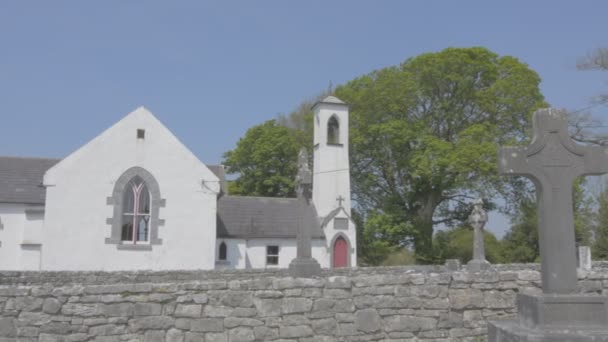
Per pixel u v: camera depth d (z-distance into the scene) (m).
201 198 25.92
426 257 39.44
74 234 23.91
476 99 38.38
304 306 9.41
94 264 23.95
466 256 40.62
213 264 25.55
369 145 41.34
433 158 35.59
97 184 24.55
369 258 43.16
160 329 9.05
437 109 39.72
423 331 9.61
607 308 6.46
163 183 25.45
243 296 9.30
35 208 25.31
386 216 38.19
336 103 36.75
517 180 37.78
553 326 6.42
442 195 40.91
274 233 30.45
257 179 46.16
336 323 9.43
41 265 23.30
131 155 25.17
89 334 8.90
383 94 39.25
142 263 24.59
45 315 8.88
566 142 7.14
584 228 33.53
